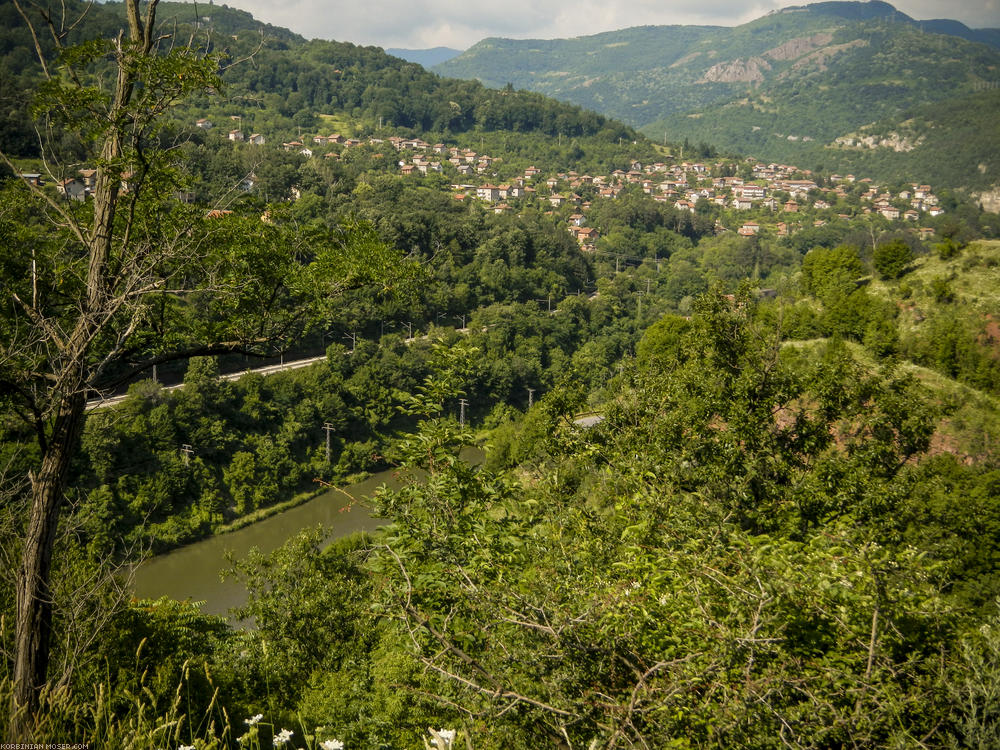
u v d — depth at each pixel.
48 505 5.98
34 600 5.71
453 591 4.67
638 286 129.62
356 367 66.00
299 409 57.38
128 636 7.84
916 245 159.75
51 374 6.18
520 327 89.69
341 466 56.69
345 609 14.37
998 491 15.45
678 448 11.01
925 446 11.63
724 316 12.88
